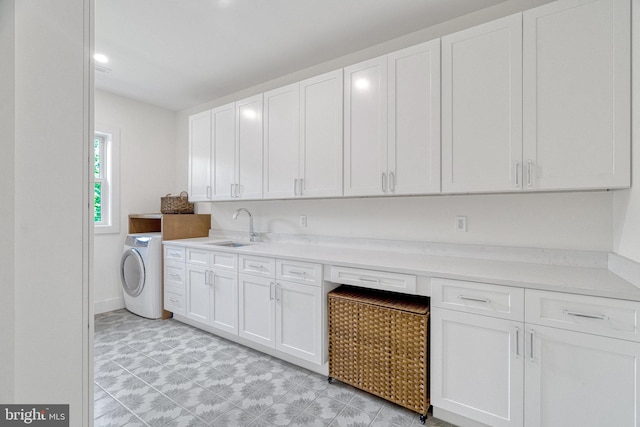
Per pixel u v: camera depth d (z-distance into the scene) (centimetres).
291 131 250
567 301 133
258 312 242
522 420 143
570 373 133
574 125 148
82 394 83
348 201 264
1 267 73
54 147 77
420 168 190
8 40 71
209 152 313
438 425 165
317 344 210
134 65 279
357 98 214
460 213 213
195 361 234
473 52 173
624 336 123
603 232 171
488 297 151
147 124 377
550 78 153
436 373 165
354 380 194
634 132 136
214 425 165
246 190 281
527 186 159
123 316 330
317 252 237
